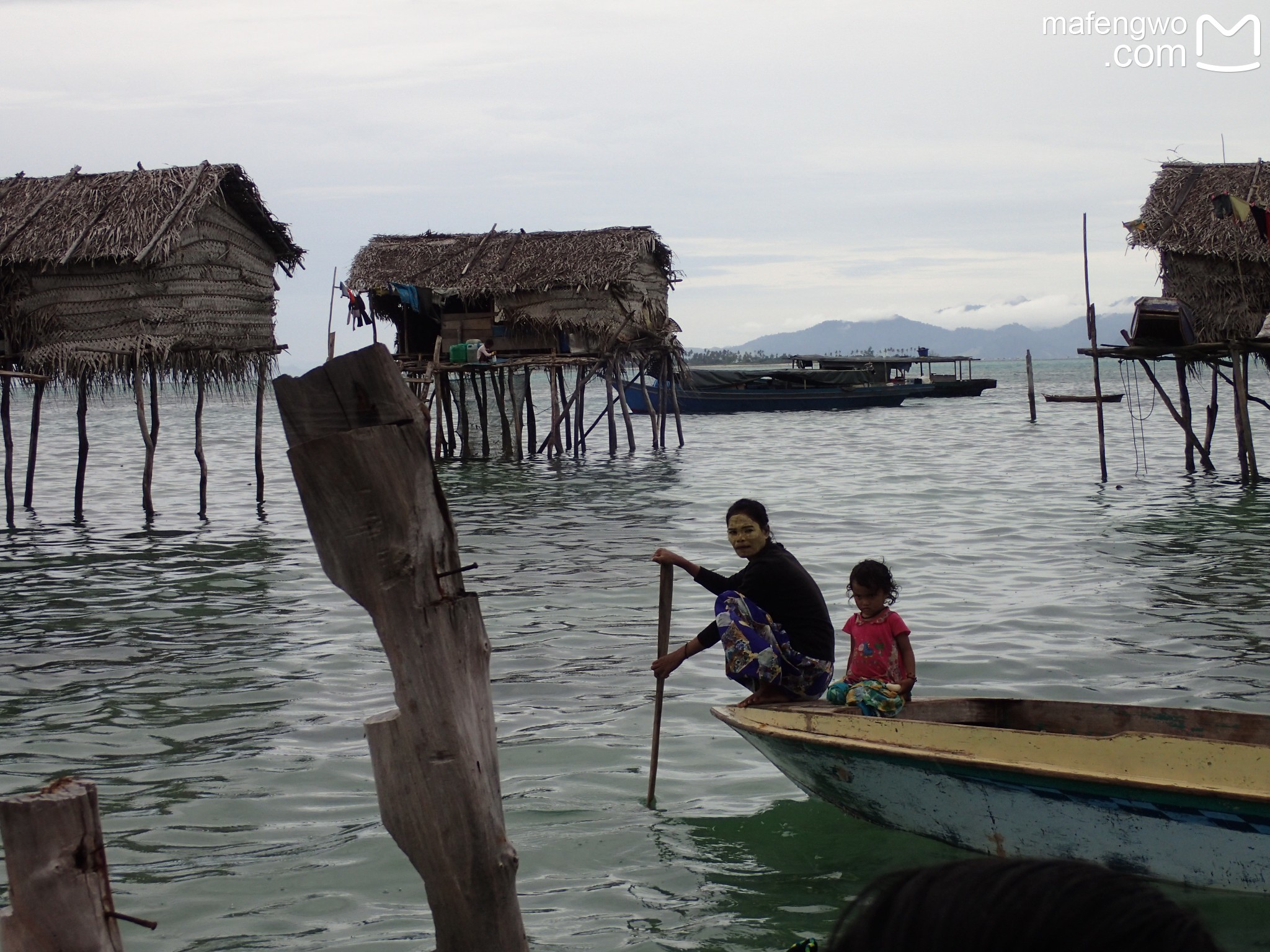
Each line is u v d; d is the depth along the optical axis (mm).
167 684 9617
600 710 8500
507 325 30750
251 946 5164
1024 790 5664
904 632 6891
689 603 12352
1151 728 6371
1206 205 21656
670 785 7012
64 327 20422
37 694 9406
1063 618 11172
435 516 3396
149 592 13875
